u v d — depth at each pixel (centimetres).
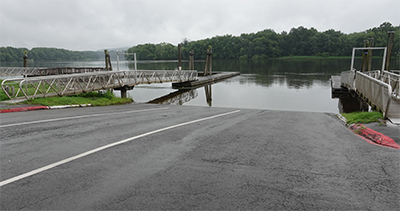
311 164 379
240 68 6644
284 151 442
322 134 577
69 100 1195
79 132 569
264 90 2672
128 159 394
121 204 262
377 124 649
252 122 740
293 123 730
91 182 312
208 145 475
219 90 2723
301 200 275
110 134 553
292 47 13438
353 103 1859
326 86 2906
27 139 502
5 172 340
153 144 478
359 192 295
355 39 11894
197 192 289
